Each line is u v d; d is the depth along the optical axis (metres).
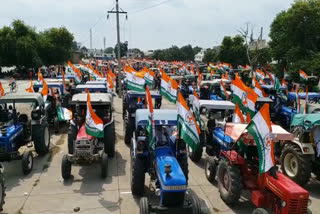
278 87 15.84
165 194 5.17
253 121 5.05
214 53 64.06
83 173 8.00
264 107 4.83
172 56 84.44
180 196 5.22
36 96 8.95
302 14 28.08
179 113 5.96
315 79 21.19
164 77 9.97
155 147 6.27
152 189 6.96
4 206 6.21
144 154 6.40
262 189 5.61
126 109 11.88
